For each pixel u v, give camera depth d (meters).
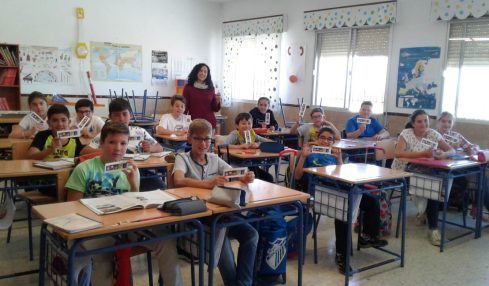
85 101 3.71
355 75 6.30
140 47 7.68
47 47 6.76
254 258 2.37
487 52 4.90
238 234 2.38
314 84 6.90
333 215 2.80
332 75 6.66
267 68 7.61
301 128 5.12
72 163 2.63
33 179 2.62
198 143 2.50
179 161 2.50
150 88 7.90
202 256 1.96
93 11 7.11
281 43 7.36
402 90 5.67
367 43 6.11
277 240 2.64
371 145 4.39
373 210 3.15
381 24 5.76
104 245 1.90
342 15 6.23
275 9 7.45
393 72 5.76
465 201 3.99
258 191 2.32
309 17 6.74
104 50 7.29
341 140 4.82
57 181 2.44
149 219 1.75
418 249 3.39
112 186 2.27
